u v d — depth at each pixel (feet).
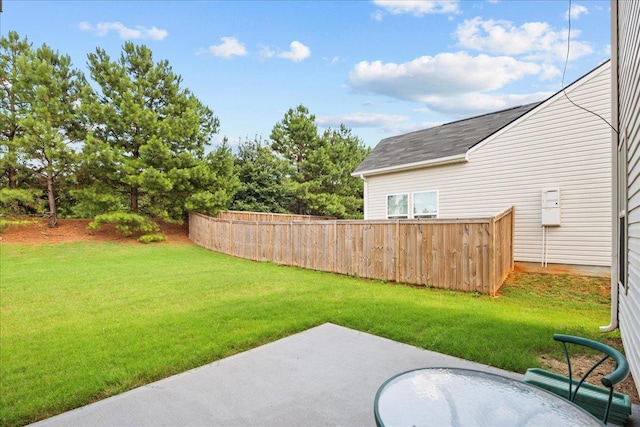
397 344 12.69
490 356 11.22
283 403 8.80
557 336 7.21
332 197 67.77
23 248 39.73
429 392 6.23
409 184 36.40
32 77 41.34
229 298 19.89
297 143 70.44
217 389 9.53
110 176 44.80
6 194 40.88
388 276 24.79
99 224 44.65
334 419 8.11
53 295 20.51
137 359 11.34
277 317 15.87
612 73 15.46
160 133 45.47
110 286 22.88
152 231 50.83
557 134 26.94
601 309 18.07
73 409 8.61
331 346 12.57
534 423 5.35
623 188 13.17
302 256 30.91
